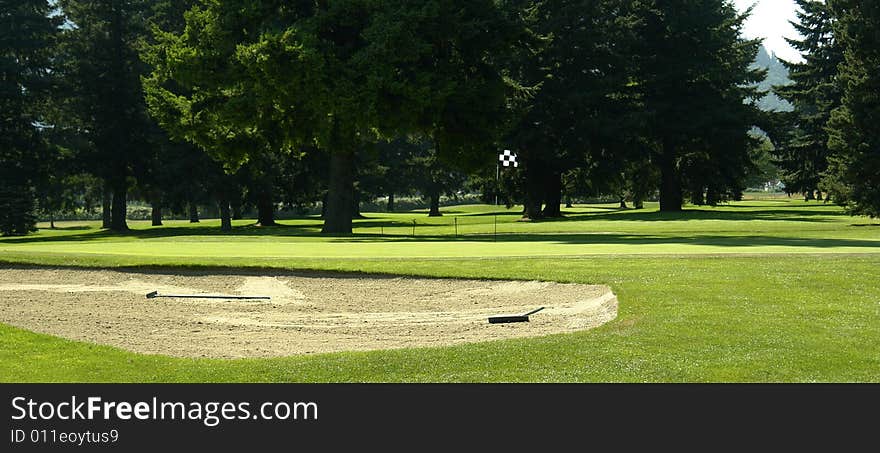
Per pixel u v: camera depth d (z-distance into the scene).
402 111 35.09
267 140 40.84
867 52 47.47
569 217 59.88
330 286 16.97
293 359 10.18
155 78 40.47
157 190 63.41
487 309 14.76
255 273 18.23
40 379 9.49
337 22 36.34
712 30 61.59
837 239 27.91
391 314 14.45
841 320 12.03
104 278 18.19
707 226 42.59
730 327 11.55
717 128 59.12
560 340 10.88
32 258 19.95
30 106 60.72
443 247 23.89
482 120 38.81
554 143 57.88
